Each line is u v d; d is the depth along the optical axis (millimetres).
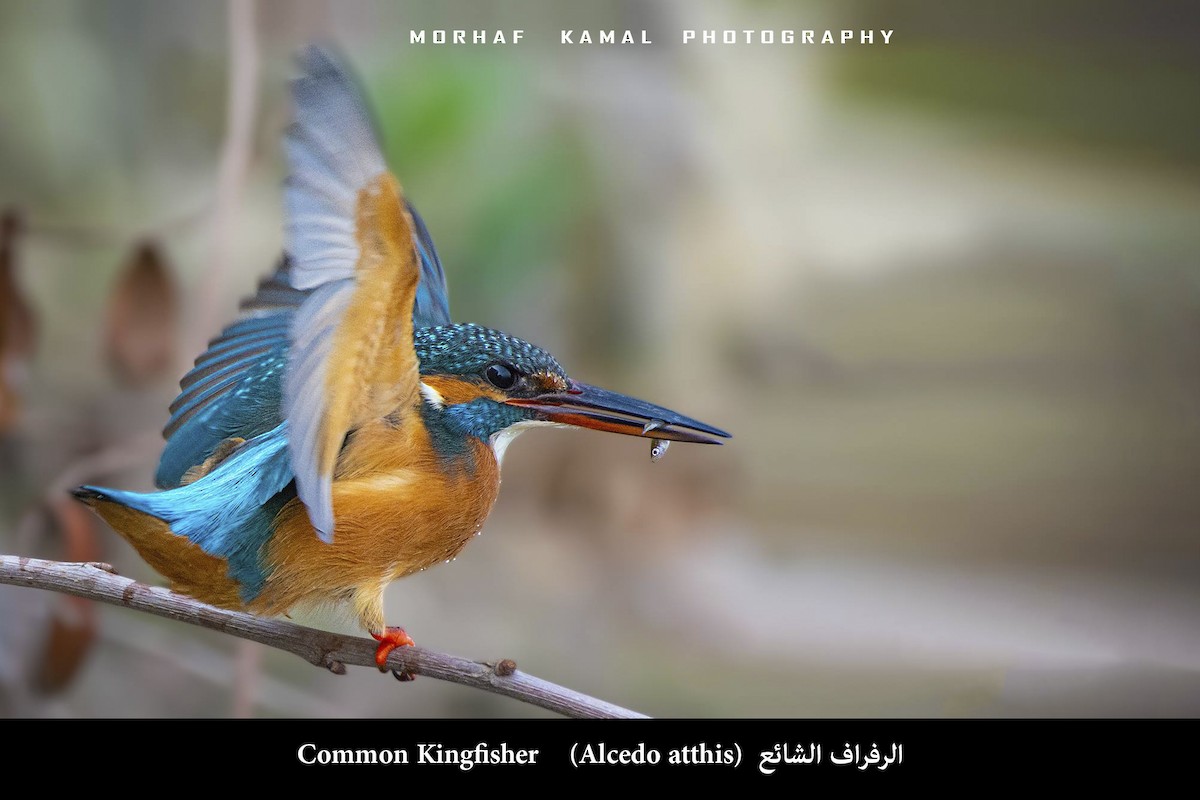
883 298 15867
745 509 13453
